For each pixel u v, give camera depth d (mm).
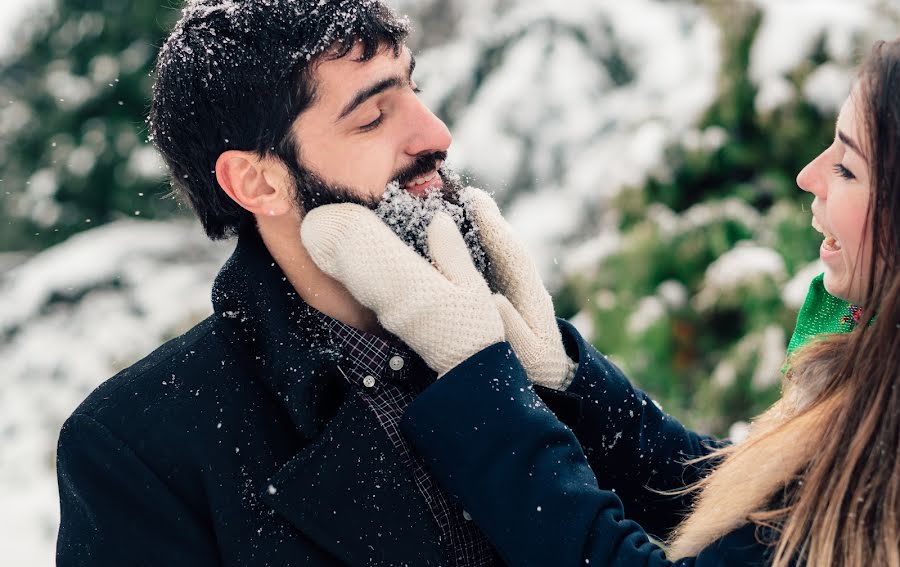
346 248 1206
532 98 3725
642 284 2738
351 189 1244
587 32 3799
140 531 1172
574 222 3516
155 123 1317
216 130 1253
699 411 2635
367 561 1171
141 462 1179
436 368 1206
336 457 1187
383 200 1252
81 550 1179
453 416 1141
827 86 2475
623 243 2746
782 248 2609
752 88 2604
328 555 1187
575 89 3734
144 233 5062
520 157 3676
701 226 2689
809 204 2652
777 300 2543
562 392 1271
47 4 5270
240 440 1202
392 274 1197
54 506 4363
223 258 5109
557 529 1075
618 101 3727
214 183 1300
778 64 2533
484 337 1193
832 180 1026
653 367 2713
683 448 1419
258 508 1185
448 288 1199
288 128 1222
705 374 2707
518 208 3625
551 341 1317
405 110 1257
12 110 5305
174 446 1187
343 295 1292
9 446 4559
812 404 1014
